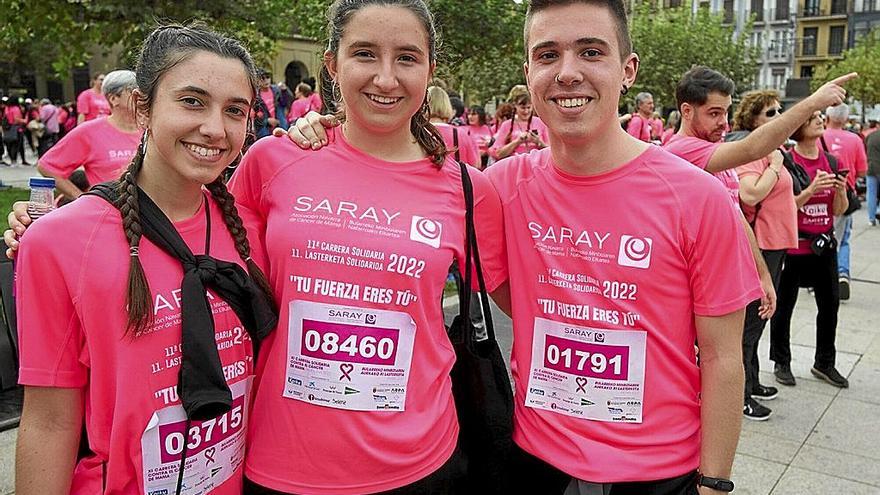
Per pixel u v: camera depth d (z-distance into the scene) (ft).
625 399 6.33
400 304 6.27
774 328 16.60
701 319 6.32
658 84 107.14
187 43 5.62
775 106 15.01
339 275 6.20
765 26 172.86
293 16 48.26
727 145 10.74
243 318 6.06
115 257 5.44
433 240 6.40
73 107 65.87
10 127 62.64
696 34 111.55
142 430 5.52
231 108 5.74
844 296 24.02
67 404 5.56
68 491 5.67
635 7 114.62
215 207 6.28
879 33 147.74
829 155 16.79
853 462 12.78
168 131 5.51
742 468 12.51
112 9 30.07
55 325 5.38
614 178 6.41
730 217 6.21
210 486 5.93
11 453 11.64
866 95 120.26
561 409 6.53
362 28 6.23
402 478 6.27
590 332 6.37
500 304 7.61
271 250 6.36
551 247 6.58
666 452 6.31
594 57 6.16
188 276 5.67
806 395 15.96
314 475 6.16
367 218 6.31
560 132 6.26
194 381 5.54
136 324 5.35
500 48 50.21
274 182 6.62
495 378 7.03
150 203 5.70
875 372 17.42
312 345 6.17
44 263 5.31
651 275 6.22
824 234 15.93
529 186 6.81
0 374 13.38
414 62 6.36
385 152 6.66
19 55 107.65
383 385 6.23
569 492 6.42
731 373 6.25
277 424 6.25
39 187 9.69
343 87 6.42
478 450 7.11
